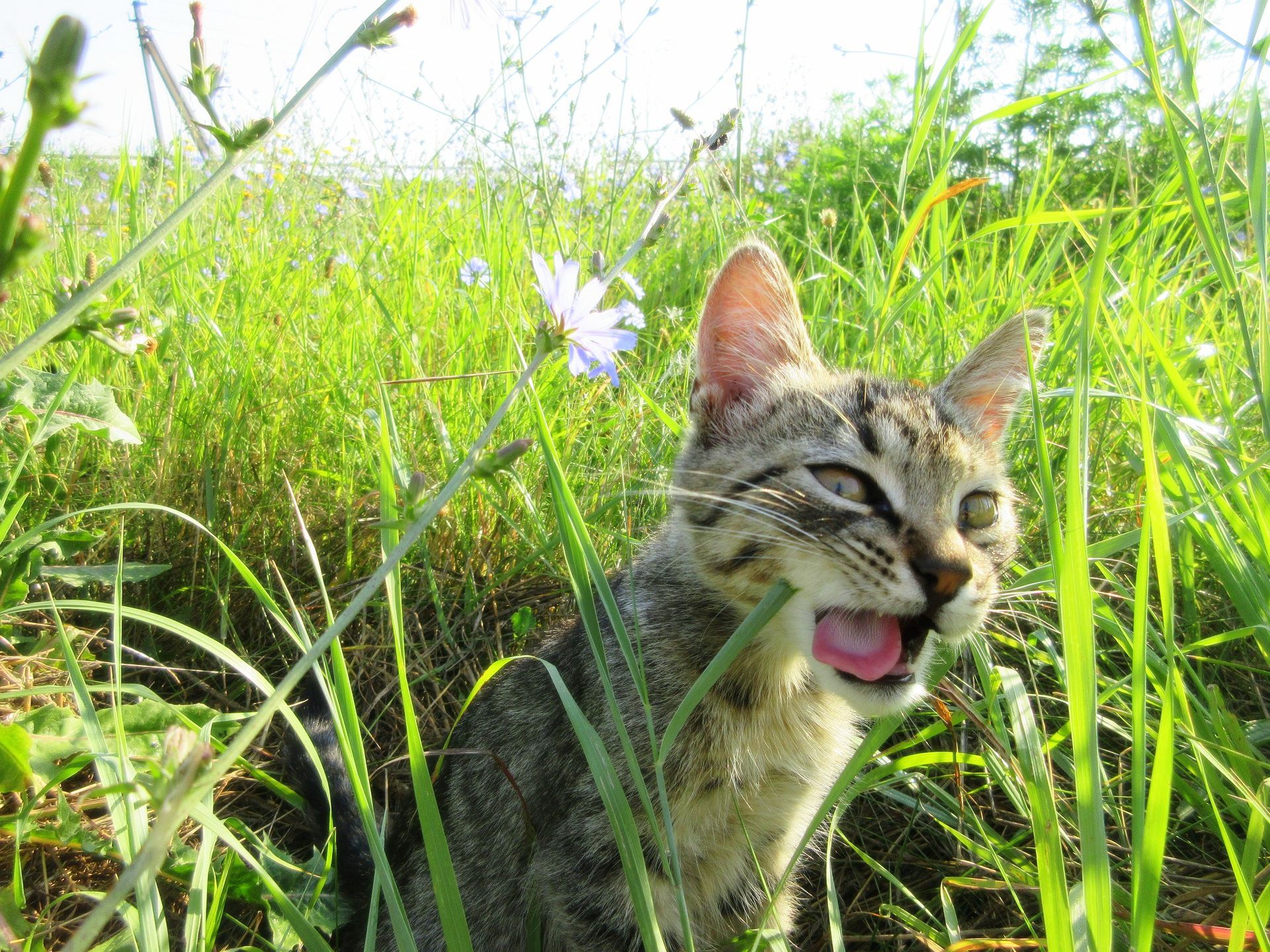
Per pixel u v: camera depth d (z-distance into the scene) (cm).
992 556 25
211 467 31
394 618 16
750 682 23
